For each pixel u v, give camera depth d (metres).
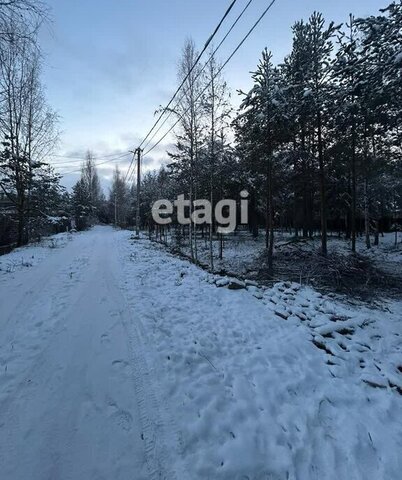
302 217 25.05
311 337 5.00
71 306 6.36
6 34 6.46
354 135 13.38
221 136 13.45
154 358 4.26
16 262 11.44
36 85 18.73
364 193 21.27
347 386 3.77
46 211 23.80
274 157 13.13
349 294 9.54
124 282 8.44
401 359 4.51
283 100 11.80
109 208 72.44
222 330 5.25
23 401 3.30
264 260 13.68
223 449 2.76
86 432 2.90
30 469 2.49
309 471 2.61
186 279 8.79
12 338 4.82
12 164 17.50
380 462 2.71
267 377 3.87
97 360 4.20
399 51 8.15
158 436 2.89
